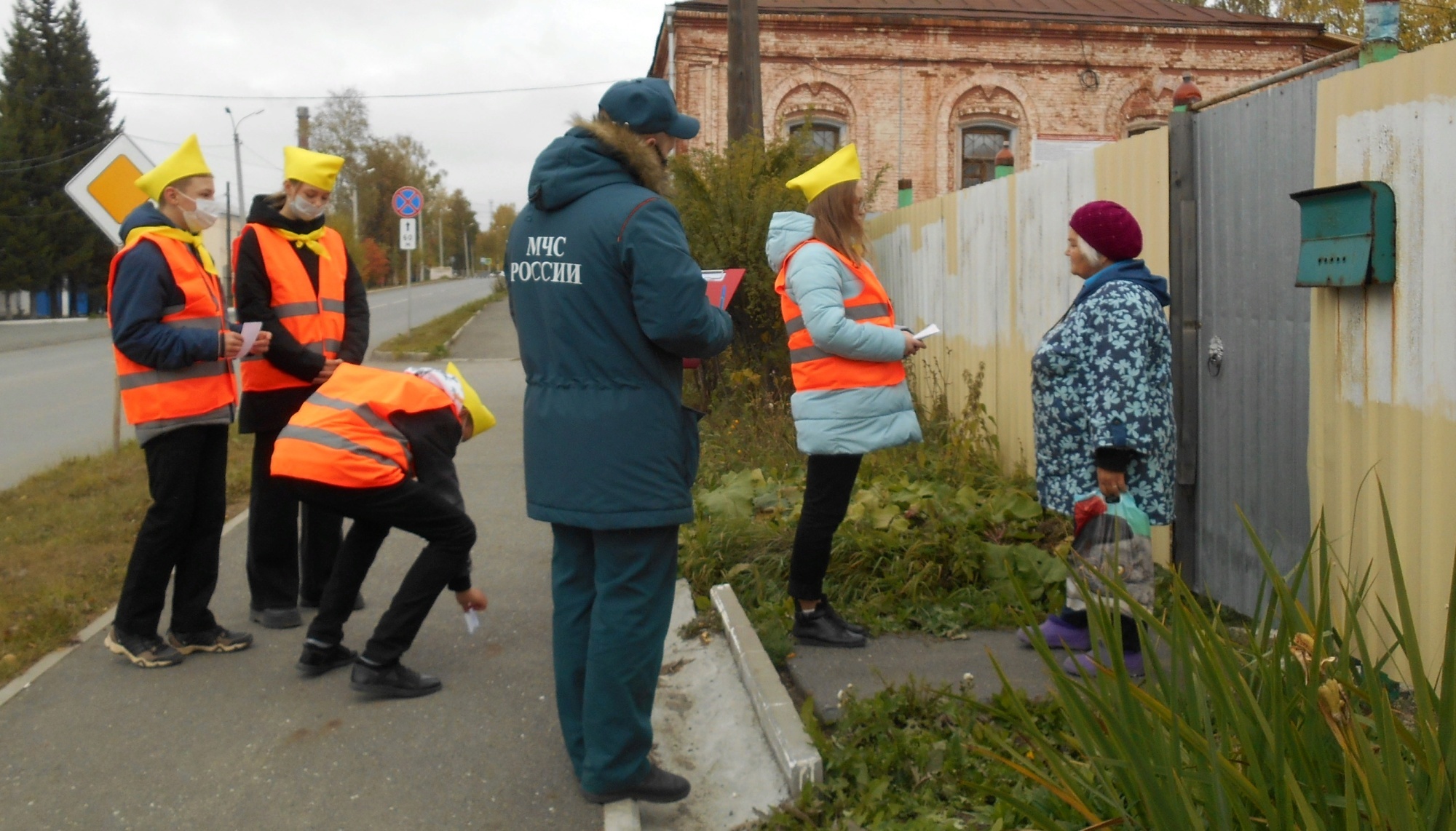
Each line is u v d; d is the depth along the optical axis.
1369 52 3.88
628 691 3.24
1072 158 6.12
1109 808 2.47
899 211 9.73
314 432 4.09
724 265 9.74
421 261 102.88
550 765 3.71
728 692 4.09
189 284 4.60
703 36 19.67
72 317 47.97
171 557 4.59
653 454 3.16
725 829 3.29
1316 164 4.02
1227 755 2.26
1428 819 1.96
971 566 5.00
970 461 6.84
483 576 5.89
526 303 3.29
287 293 4.96
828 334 4.03
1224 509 4.79
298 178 4.96
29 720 4.09
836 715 3.79
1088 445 3.82
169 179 4.58
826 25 20.27
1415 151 3.53
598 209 3.13
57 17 52.00
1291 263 4.31
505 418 11.62
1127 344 3.66
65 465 9.64
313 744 3.88
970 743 3.36
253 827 3.34
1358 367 3.84
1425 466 3.52
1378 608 3.75
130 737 3.94
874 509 5.56
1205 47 20.95
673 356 3.22
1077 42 20.81
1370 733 2.36
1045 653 2.48
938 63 20.62
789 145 10.29
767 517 6.03
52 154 49.34
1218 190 4.76
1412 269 3.56
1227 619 4.70
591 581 3.44
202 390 4.54
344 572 4.43
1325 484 4.04
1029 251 6.80
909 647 4.45
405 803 3.47
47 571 5.96
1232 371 4.71
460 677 4.46
